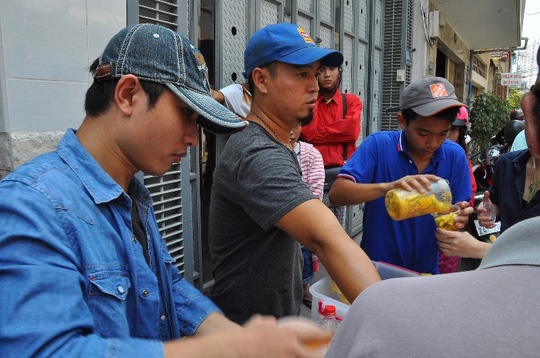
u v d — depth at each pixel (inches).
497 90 1210.6
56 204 33.4
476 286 22.9
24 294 28.0
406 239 82.7
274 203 51.4
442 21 367.2
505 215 80.6
